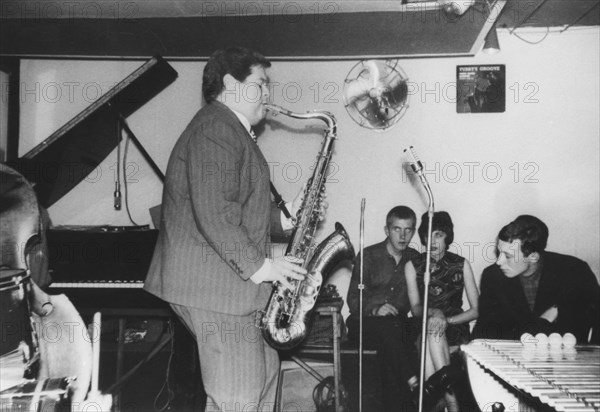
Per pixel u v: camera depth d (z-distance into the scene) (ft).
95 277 11.10
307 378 10.98
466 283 13.25
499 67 14.76
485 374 6.70
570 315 12.10
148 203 15.12
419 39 13.15
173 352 11.77
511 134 14.76
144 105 15.08
